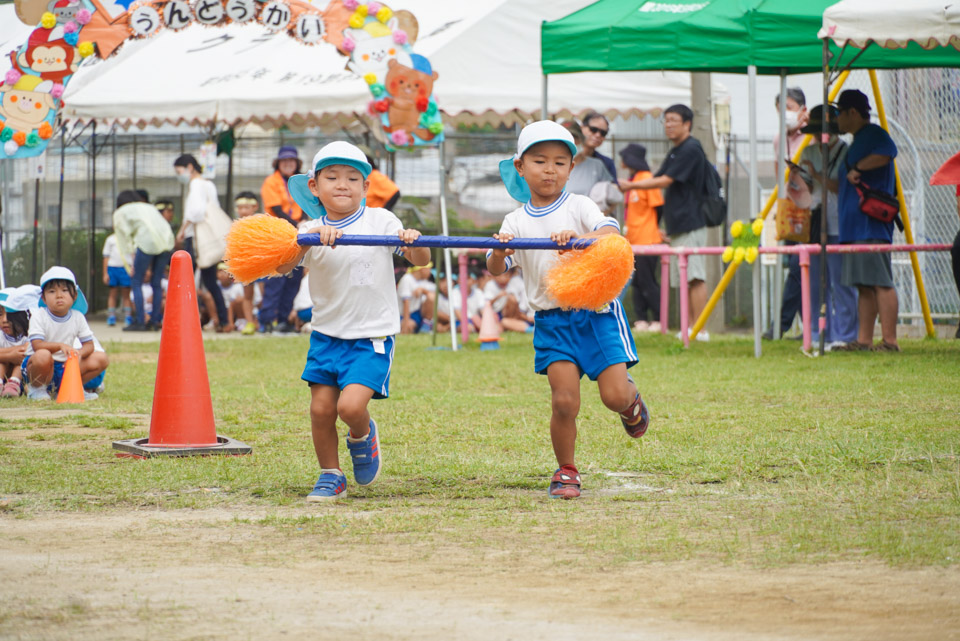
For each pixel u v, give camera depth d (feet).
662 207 66.23
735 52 47.78
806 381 38.34
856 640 12.18
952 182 45.57
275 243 20.90
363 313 21.04
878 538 16.56
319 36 54.44
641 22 48.67
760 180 90.27
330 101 60.80
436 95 58.54
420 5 66.18
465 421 30.68
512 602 13.76
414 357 51.26
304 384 41.19
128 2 53.01
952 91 61.82
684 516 18.71
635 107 68.18
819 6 47.85
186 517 19.24
